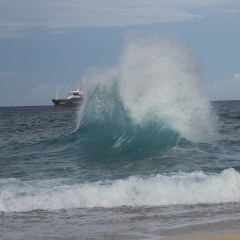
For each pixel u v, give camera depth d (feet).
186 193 66.03
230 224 53.01
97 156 111.24
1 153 124.88
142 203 63.82
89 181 77.36
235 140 126.82
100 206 62.64
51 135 179.83
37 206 62.03
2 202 62.59
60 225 53.78
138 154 107.86
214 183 67.62
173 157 99.45
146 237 48.60
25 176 85.51
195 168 86.89
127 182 66.49
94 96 137.59
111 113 130.41
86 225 53.62
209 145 110.11
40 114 442.50
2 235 49.96
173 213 58.75
